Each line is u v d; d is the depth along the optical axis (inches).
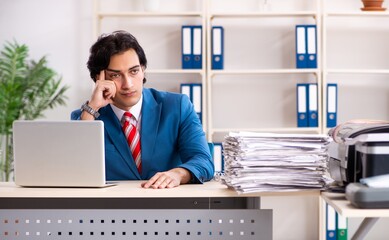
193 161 90.4
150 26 192.5
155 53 192.7
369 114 193.6
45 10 192.5
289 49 192.2
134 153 98.1
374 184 66.8
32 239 80.8
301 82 192.1
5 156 186.5
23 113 185.5
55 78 193.3
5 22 192.4
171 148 98.8
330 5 191.3
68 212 80.4
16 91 182.7
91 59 95.4
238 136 76.4
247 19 192.4
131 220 80.1
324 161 77.5
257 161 76.4
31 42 192.5
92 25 192.1
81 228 80.5
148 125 98.3
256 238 80.2
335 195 75.4
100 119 98.3
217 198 89.2
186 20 192.2
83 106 93.7
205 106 181.9
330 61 193.3
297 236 192.4
